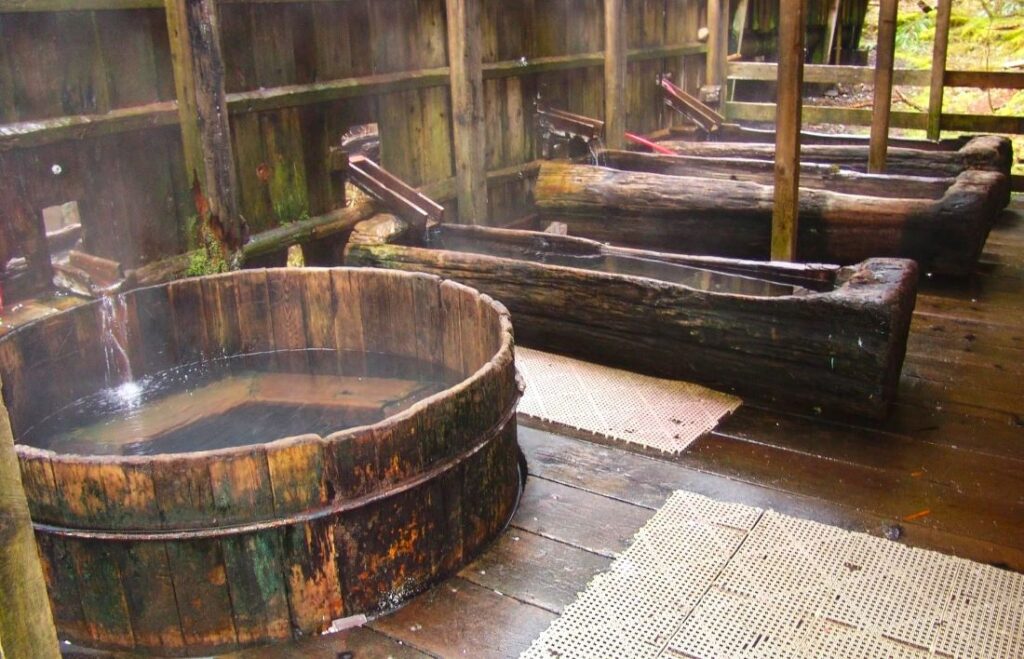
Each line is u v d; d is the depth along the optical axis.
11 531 1.14
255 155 4.59
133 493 2.25
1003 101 11.20
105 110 3.85
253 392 3.49
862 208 5.33
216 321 3.82
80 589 2.36
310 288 3.84
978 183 5.26
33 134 3.54
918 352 4.36
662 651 2.29
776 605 2.46
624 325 4.11
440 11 5.70
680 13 8.52
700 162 6.68
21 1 3.41
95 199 3.89
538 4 6.51
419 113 5.64
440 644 2.36
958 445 3.41
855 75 8.02
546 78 6.75
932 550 2.72
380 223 5.12
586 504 3.06
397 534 2.48
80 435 3.14
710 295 3.81
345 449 2.34
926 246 5.25
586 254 4.86
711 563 2.67
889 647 2.28
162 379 3.66
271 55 4.59
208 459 2.23
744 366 3.84
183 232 4.33
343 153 5.07
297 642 2.40
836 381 3.63
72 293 3.84
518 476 3.13
